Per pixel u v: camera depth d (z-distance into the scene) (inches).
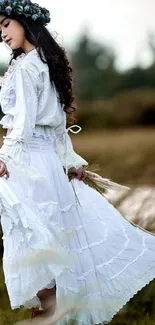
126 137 817.5
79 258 244.5
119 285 247.6
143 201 338.0
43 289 242.4
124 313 288.4
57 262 229.3
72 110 257.3
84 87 1263.5
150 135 835.4
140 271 251.0
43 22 249.8
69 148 257.4
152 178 461.4
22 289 233.0
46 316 243.3
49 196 239.8
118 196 345.4
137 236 256.2
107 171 484.7
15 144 234.4
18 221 232.1
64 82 248.2
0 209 234.4
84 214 251.0
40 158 242.5
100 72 1310.3
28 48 248.8
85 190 257.6
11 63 247.0
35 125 243.1
